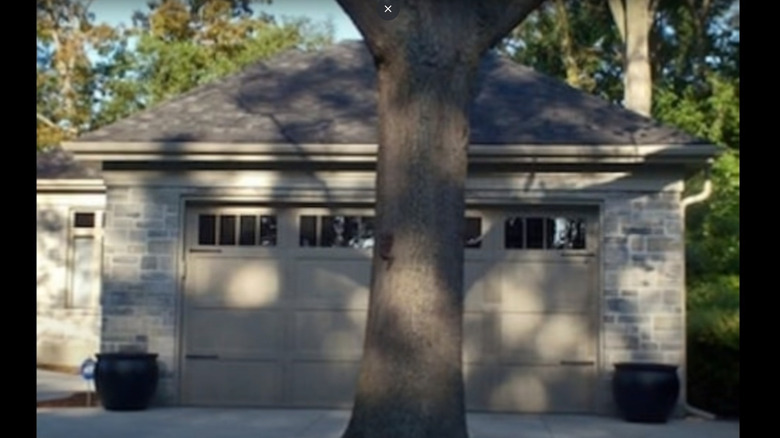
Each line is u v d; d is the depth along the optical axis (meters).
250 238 14.55
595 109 14.90
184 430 12.20
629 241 14.12
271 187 14.39
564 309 14.23
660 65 25.73
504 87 15.62
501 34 9.89
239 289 14.47
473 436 12.10
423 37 9.67
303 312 14.41
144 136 14.39
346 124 14.68
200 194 14.45
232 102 15.43
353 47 17.28
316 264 14.45
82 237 20.30
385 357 9.52
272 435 11.92
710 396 14.28
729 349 14.24
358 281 14.40
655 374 13.23
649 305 14.03
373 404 9.51
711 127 24.75
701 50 25.02
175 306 14.41
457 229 9.73
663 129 14.30
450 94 9.74
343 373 14.31
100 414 13.49
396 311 9.52
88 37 30.03
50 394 15.81
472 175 14.23
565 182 14.20
